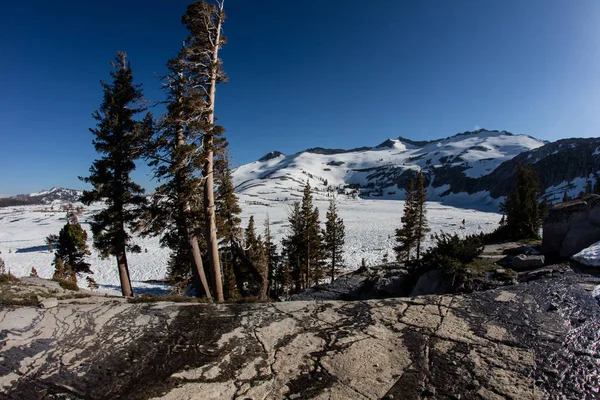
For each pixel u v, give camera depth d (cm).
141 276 3844
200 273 1176
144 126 1191
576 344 374
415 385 325
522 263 859
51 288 754
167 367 384
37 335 474
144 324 508
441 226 7394
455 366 353
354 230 7144
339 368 364
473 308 507
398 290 1214
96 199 1378
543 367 336
